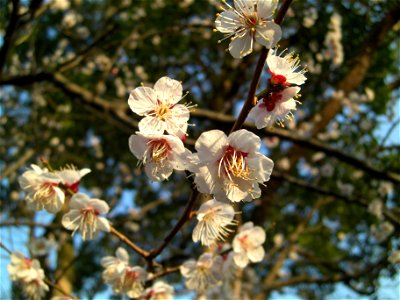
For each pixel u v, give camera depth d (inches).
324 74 21.0
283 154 25.7
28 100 25.8
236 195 6.1
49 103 23.8
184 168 6.1
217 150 6.0
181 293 14.5
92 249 26.8
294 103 6.3
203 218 7.7
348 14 19.8
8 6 16.6
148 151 6.2
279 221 26.7
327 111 23.0
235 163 5.9
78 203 8.1
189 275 9.3
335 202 24.7
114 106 17.2
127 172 27.0
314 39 19.7
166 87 6.4
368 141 24.0
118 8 22.0
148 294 9.2
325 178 25.1
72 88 16.7
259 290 23.4
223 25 6.1
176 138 5.9
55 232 20.2
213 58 24.3
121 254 9.1
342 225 25.9
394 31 22.0
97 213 8.2
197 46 23.2
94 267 29.0
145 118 6.2
